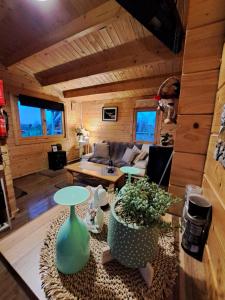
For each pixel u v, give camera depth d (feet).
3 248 2.23
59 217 2.86
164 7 4.02
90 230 2.49
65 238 1.81
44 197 8.87
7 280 4.28
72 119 16.92
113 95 14.56
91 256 2.08
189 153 2.83
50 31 7.36
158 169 7.78
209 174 2.34
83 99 16.35
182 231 2.52
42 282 1.78
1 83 5.85
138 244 1.71
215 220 1.84
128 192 1.95
